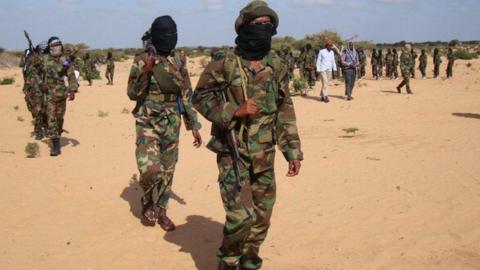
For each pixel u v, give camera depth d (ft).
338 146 34.65
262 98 13.78
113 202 23.59
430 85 86.12
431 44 394.52
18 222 20.99
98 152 34.63
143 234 19.66
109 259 17.35
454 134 38.70
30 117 53.52
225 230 14.01
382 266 16.47
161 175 19.67
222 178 14.03
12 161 31.73
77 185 26.35
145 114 19.85
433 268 16.30
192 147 35.65
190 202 23.44
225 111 13.42
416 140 36.50
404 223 20.02
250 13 13.53
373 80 100.99
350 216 20.97
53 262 17.16
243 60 13.83
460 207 21.66
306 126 43.96
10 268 16.67
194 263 16.96
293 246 18.06
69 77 33.24
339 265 16.55
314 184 25.67
